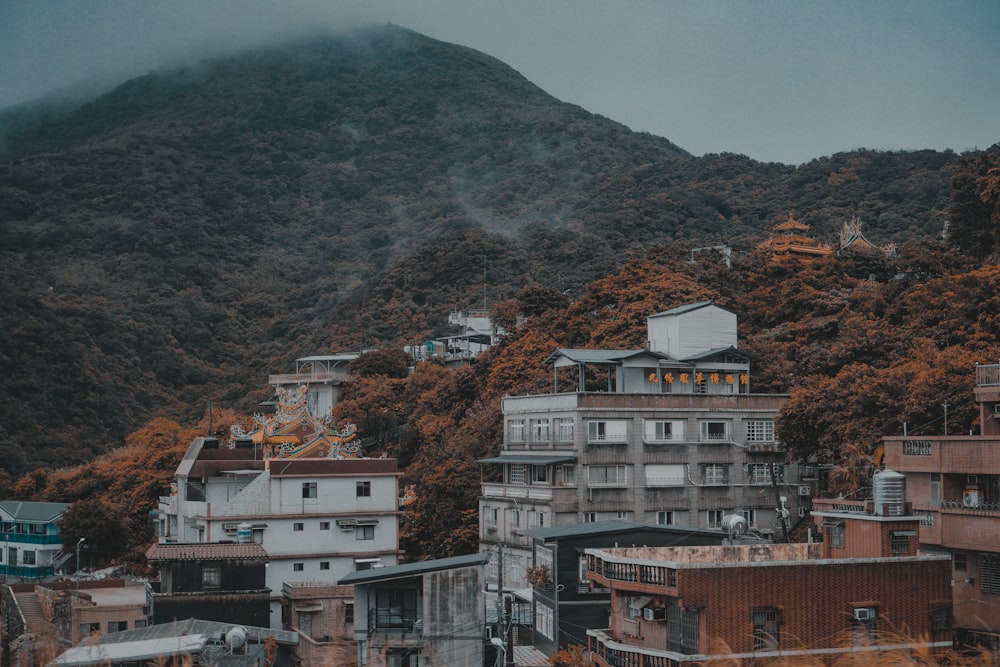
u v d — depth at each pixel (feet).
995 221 283.79
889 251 372.58
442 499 235.81
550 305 347.77
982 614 139.85
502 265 490.49
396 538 204.23
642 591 116.78
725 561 122.93
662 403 209.87
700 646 110.01
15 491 339.36
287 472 200.34
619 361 215.51
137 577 241.14
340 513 201.46
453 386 301.84
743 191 605.73
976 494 146.00
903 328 242.37
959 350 212.02
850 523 125.39
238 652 125.29
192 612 157.58
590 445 203.31
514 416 226.17
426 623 135.44
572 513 199.72
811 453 209.87
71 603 165.48
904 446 155.84
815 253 354.13
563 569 147.64
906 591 114.32
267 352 565.53
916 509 153.58
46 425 428.15
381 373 364.38
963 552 145.07
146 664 116.98
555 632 146.72
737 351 224.12
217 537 195.72
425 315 465.47
